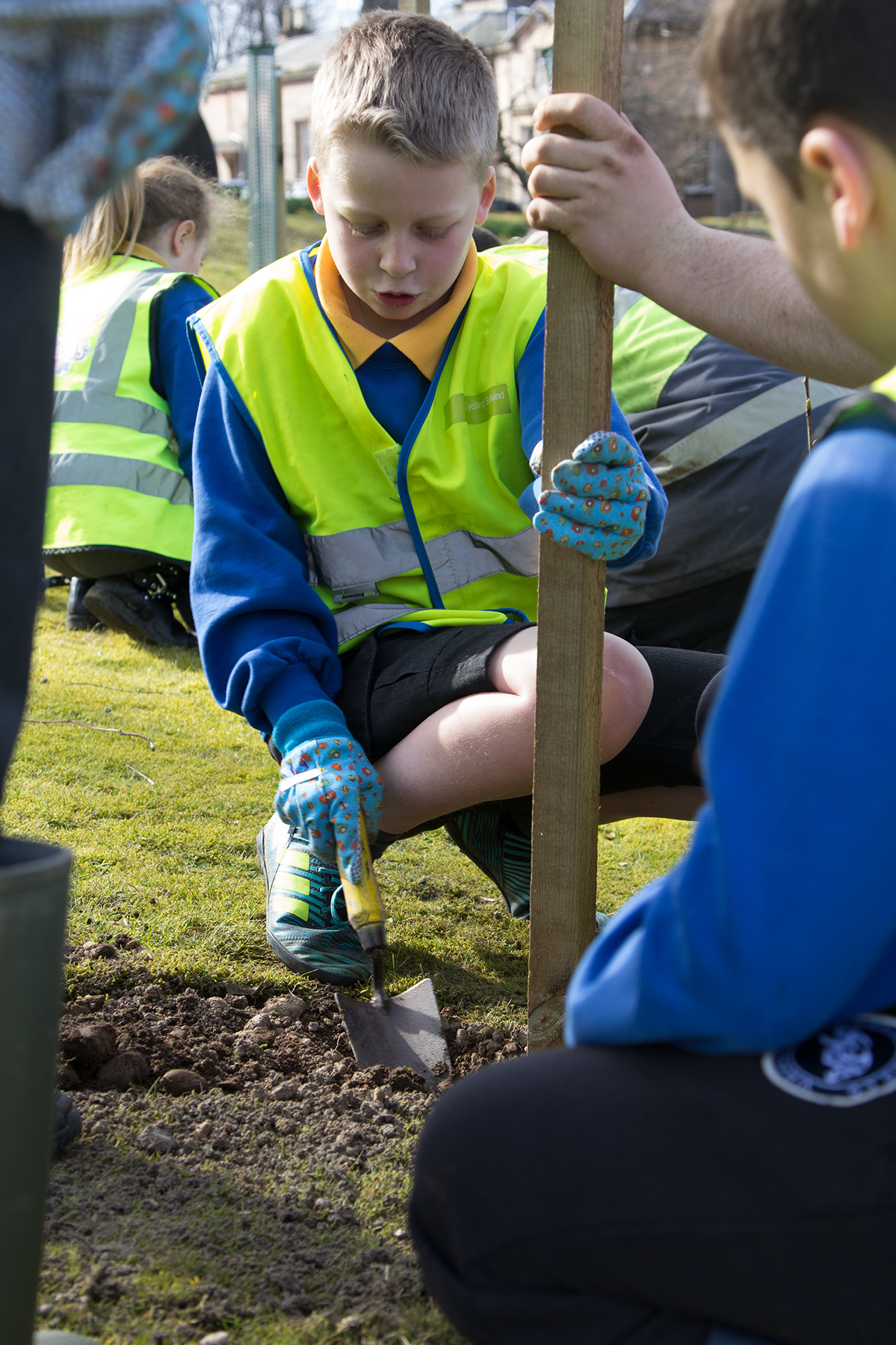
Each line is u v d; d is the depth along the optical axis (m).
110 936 1.80
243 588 1.82
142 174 3.99
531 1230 0.81
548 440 1.33
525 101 24.48
